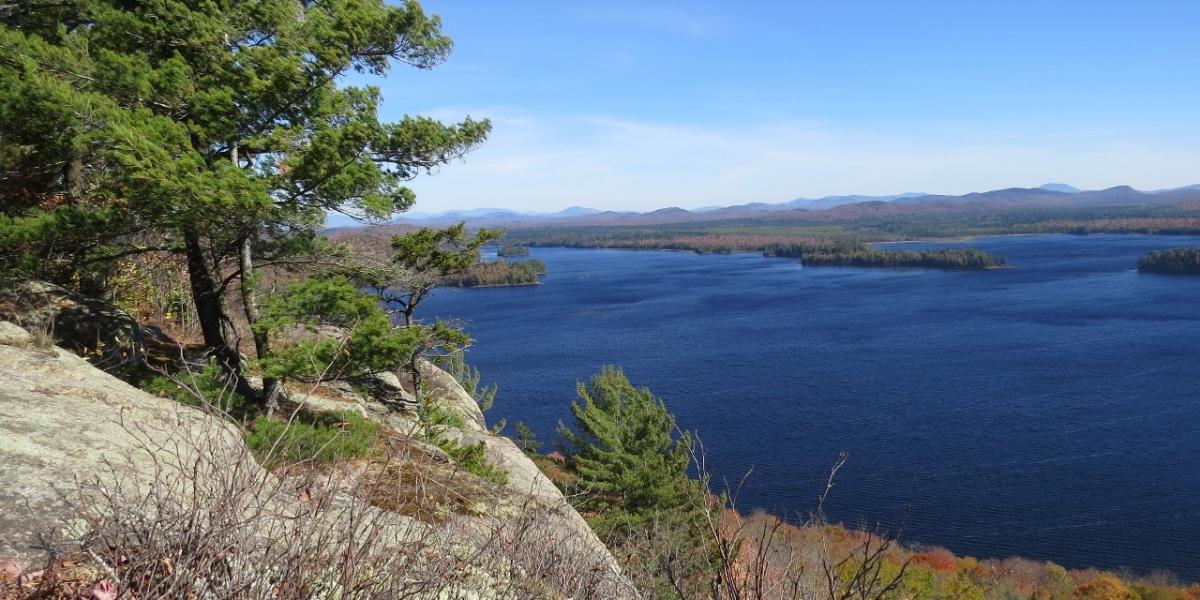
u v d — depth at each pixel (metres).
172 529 2.61
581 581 3.65
